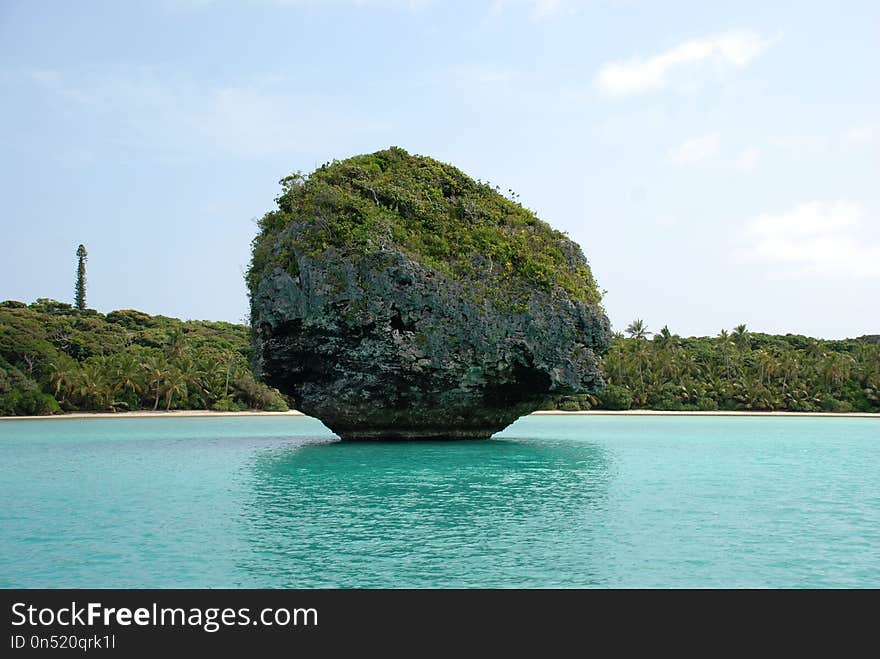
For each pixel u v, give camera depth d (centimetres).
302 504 2433
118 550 1822
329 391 4225
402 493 2648
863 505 2428
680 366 11325
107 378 9406
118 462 3669
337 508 2359
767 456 4084
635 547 1847
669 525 2097
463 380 4119
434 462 3575
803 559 1744
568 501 2480
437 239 4253
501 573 1641
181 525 2106
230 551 1814
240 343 12362
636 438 5412
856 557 1759
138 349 10869
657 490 2731
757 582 1590
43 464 3600
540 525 2095
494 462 3578
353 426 4394
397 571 1652
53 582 1584
